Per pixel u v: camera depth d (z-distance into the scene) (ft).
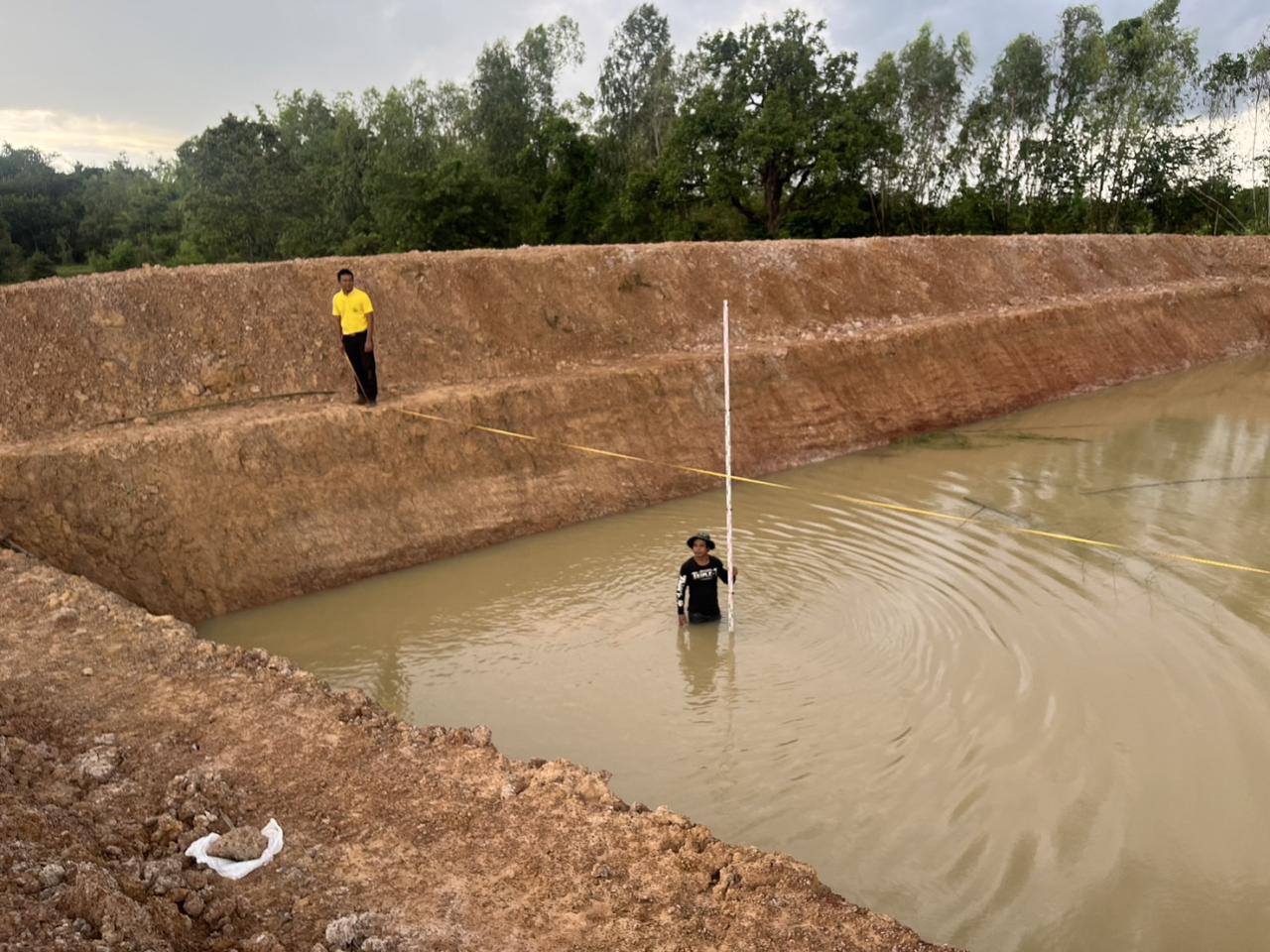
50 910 12.62
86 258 255.70
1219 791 21.11
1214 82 132.87
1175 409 64.49
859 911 14.78
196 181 149.18
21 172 368.89
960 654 27.84
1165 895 17.90
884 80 109.09
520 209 114.73
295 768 18.45
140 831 15.80
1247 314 90.53
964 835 19.80
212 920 13.80
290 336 46.75
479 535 40.88
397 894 14.73
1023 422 61.36
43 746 18.35
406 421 41.98
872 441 56.08
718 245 66.18
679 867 15.64
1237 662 26.96
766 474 50.88
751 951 13.60
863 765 22.44
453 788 17.88
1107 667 26.86
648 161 143.43
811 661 27.76
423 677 28.09
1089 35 126.31
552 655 29.01
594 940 13.73
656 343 57.62
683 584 30.04
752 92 107.86
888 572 34.68
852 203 110.73
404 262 52.65
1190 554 35.86
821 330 63.67
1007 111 129.80
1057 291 81.41
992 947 16.58
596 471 45.96
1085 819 20.24
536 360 52.60
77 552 33.63
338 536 38.04
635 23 154.61
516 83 142.61
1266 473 47.14
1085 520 40.52
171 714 20.43
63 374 40.88
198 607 34.27
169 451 36.73
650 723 24.61
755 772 22.29
